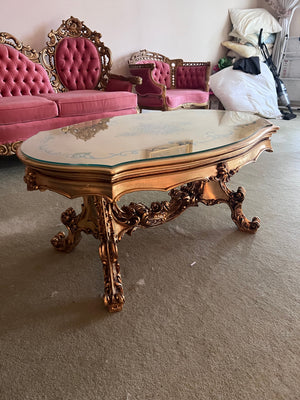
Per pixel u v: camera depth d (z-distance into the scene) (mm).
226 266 1092
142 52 3371
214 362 728
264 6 4543
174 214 1193
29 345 790
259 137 1117
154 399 647
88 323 857
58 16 2775
